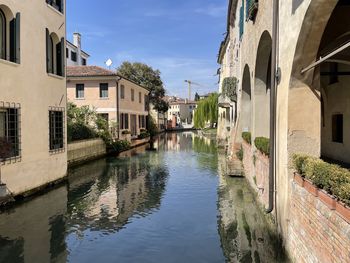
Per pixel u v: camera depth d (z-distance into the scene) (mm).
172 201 11398
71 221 9281
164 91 53312
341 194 3830
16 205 10789
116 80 28594
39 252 7242
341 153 12000
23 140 11516
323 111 13992
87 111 24234
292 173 6262
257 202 10438
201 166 19172
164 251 7336
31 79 12070
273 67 7320
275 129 7340
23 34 11555
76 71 29984
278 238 7074
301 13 5598
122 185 14039
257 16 10391
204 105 48281
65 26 15086
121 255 7137
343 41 8070
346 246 3689
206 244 7695
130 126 33594
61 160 14570
